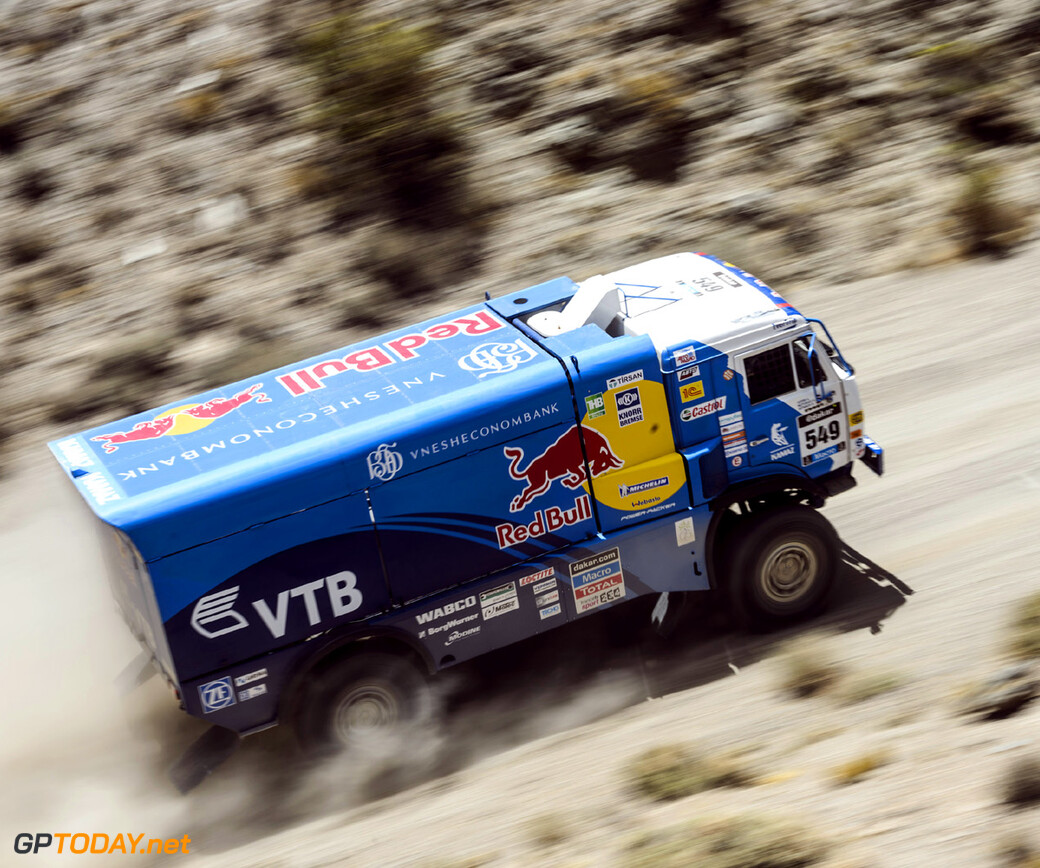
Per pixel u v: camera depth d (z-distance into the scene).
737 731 10.16
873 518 13.29
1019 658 9.98
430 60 21.12
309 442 10.02
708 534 11.28
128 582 10.39
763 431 11.25
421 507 10.27
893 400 15.39
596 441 10.70
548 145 21.50
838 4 24.16
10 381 18.25
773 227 20.12
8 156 22.52
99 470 10.27
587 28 23.55
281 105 22.38
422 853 9.34
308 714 10.30
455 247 19.69
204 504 9.56
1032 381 15.20
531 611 10.89
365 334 18.22
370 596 10.31
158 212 21.08
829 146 21.59
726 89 22.78
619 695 11.23
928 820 8.02
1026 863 7.27
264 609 9.98
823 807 8.54
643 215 20.33
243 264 19.78
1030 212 19.47
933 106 22.38
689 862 7.93
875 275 18.70
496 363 10.88
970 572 11.98
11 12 25.19
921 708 9.75
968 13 23.98
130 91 23.38
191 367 17.92
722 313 11.23
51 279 20.08
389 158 20.59
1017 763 8.27
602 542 10.94
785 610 11.63
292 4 24.28
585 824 9.16
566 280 12.53
